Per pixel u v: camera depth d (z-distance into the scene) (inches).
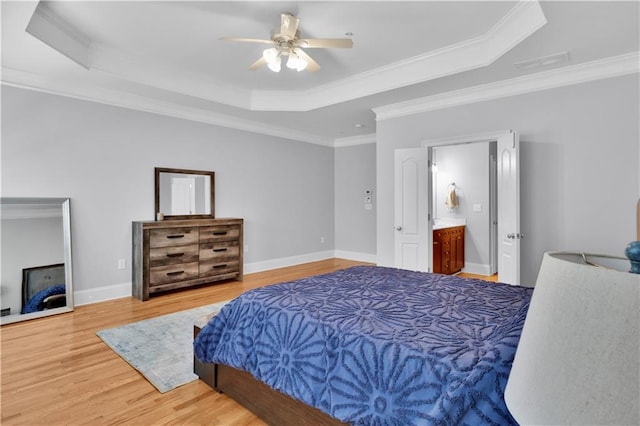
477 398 41.9
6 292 134.6
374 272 105.9
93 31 121.5
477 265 224.1
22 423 73.3
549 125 137.9
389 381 49.4
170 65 153.0
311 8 106.5
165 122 184.5
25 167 141.9
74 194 154.7
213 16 111.7
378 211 191.5
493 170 223.9
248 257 227.0
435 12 109.0
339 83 172.9
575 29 103.3
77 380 90.9
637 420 14.4
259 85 178.4
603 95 126.9
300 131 251.9
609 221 126.8
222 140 210.1
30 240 141.3
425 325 59.3
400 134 179.9
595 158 129.0
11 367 97.9
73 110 153.8
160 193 182.4
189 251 181.3
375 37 125.3
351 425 53.1
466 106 157.9
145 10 108.0
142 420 74.6
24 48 115.3
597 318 16.7
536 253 141.6
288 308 70.6
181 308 151.7
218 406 79.8
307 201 265.6
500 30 118.3
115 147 166.9
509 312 65.4
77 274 155.9
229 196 214.7
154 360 102.2
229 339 77.7
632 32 105.4
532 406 19.0
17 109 139.4
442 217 239.3
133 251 172.2
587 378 16.5
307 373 60.5
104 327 128.8
